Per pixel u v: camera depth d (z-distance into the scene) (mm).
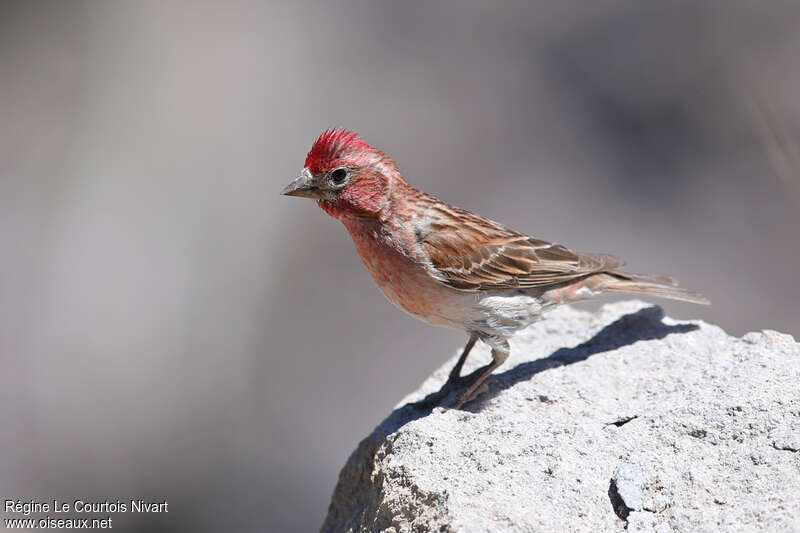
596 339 7352
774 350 6527
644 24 18156
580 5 18641
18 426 15125
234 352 15812
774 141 8922
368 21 19516
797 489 5086
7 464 14711
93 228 17359
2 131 18609
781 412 5590
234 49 19328
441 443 5914
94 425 15148
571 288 7469
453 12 19250
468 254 7066
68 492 14508
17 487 14445
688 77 17359
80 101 19062
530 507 5266
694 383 6270
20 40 19859
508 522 5148
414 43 19062
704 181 16312
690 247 15539
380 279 7312
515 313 7152
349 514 6777
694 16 17938
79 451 14938
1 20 20078
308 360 15539
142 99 18875
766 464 5316
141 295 16531
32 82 19312
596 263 7473
